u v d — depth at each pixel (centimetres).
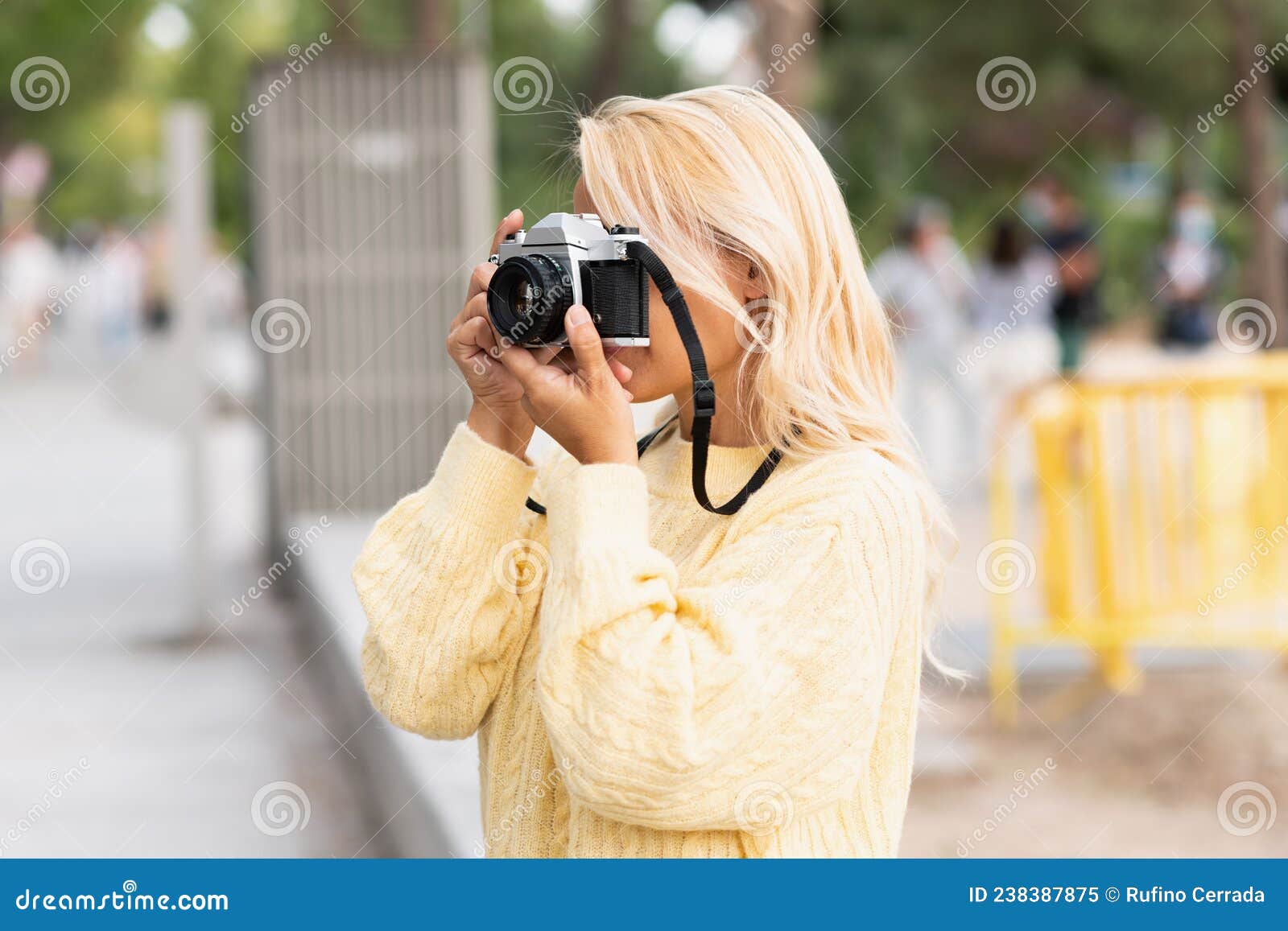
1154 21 2625
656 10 3098
